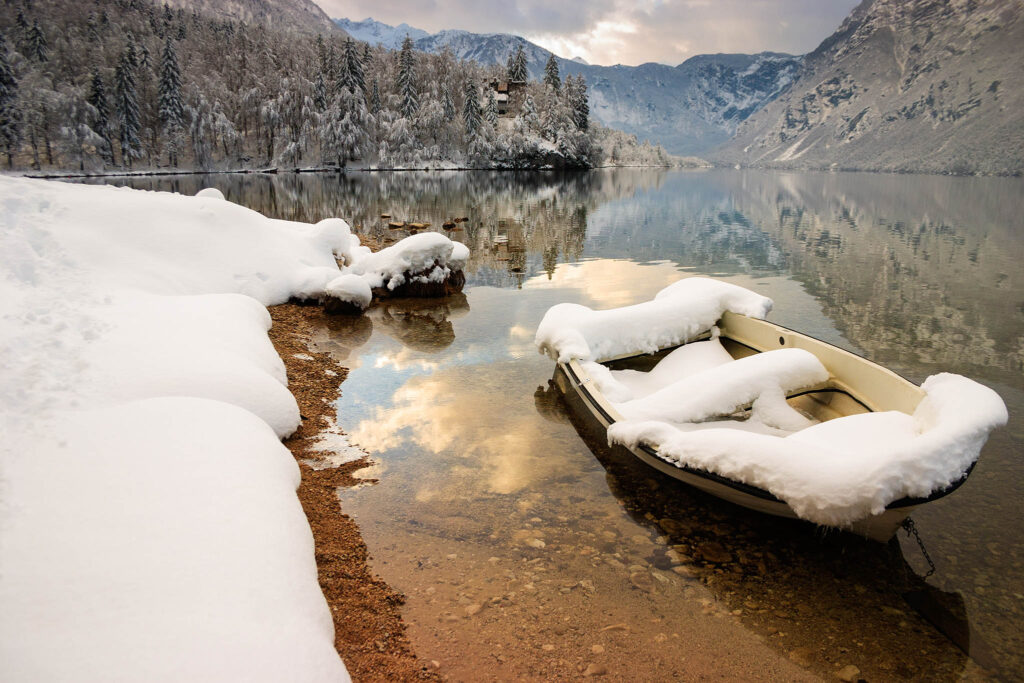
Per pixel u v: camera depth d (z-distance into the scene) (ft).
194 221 32.14
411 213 87.81
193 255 30.48
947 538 14.05
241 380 17.06
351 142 234.38
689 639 10.69
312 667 7.90
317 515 14.07
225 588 8.77
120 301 21.07
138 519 9.84
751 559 13.01
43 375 14.20
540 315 33.78
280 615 8.69
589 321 21.99
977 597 12.03
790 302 39.52
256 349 20.89
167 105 226.99
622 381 21.52
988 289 43.47
